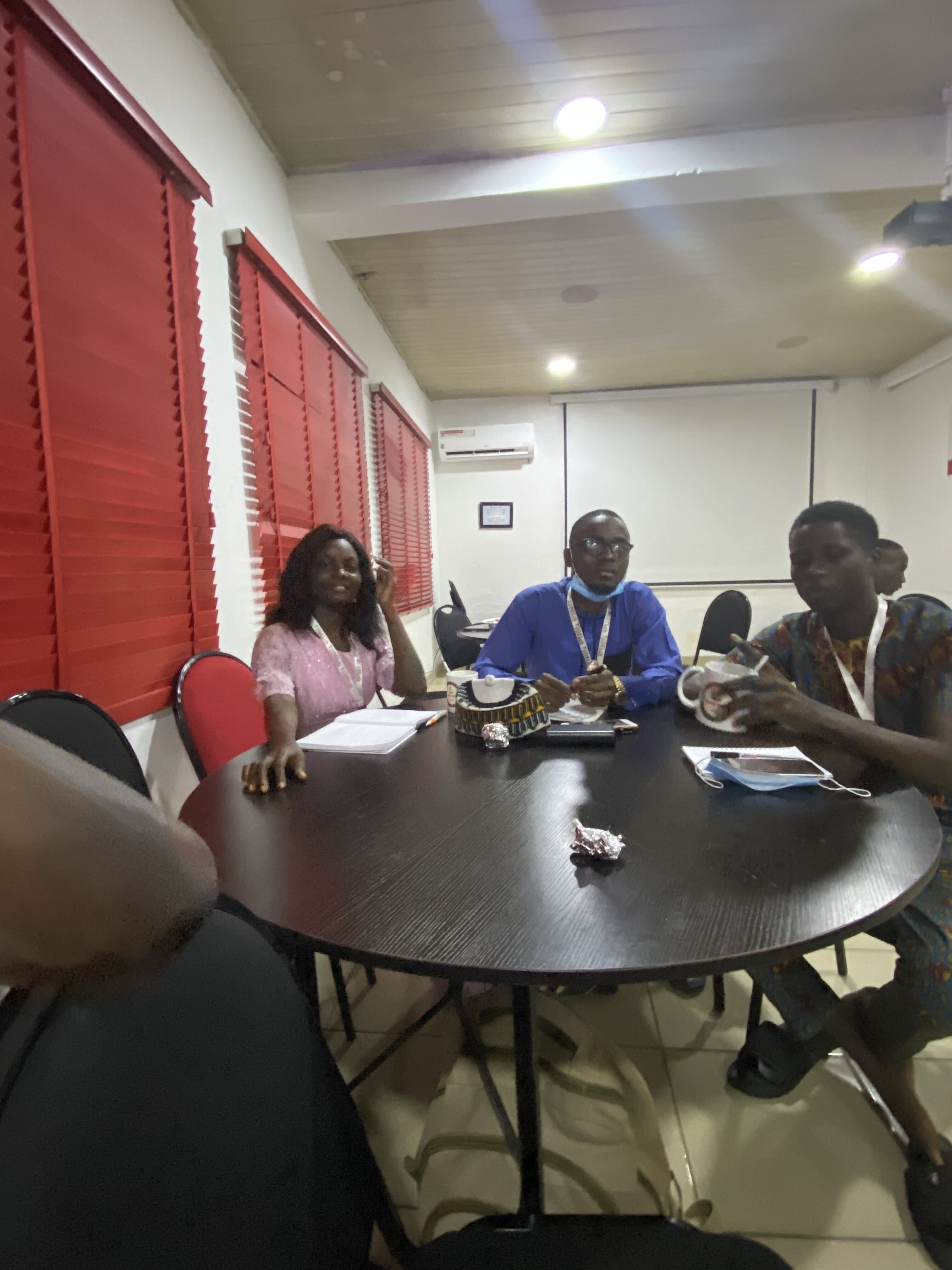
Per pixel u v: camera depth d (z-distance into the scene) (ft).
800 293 11.77
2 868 0.87
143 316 4.75
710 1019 4.46
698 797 2.76
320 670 4.95
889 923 3.22
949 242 7.72
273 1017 1.43
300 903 1.95
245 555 6.47
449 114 7.09
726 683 3.29
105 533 4.24
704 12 5.88
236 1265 1.22
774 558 18.48
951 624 3.28
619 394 18.10
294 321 7.80
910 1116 3.20
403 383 14.82
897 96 7.09
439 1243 1.94
